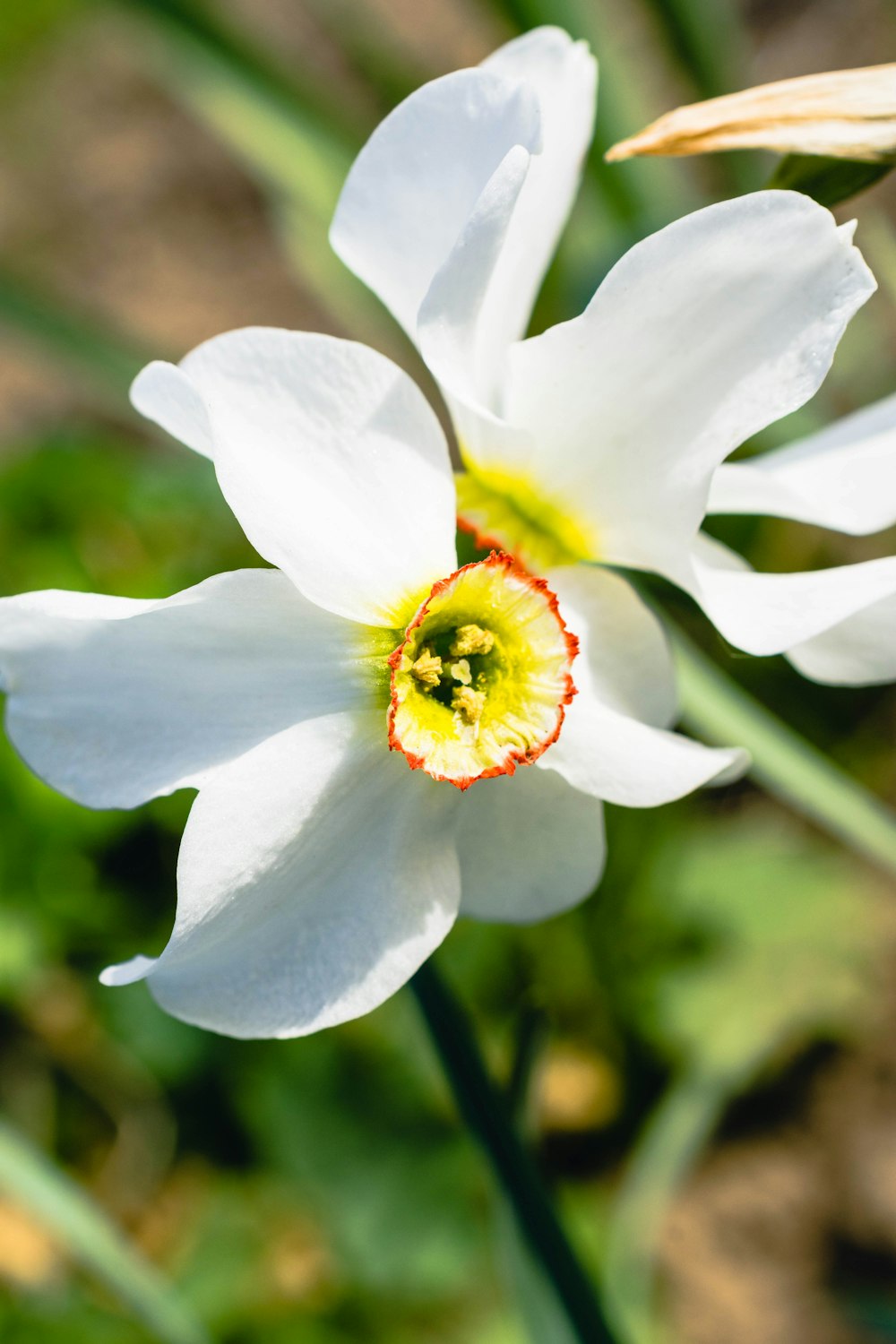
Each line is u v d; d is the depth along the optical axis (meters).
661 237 0.24
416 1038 0.40
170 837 0.41
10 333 0.60
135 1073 0.42
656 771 0.24
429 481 0.24
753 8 0.67
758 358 0.24
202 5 0.40
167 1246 0.41
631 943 0.44
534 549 0.25
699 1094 0.41
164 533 0.46
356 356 0.24
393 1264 0.38
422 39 0.71
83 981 0.41
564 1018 0.43
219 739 0.24
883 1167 0.45
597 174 0.42
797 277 0.24
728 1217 0.45
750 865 0.46
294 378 0.24
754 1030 0.43
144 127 0.72
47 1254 0.41
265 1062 0.40
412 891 0.24
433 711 0.24
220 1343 0.38
